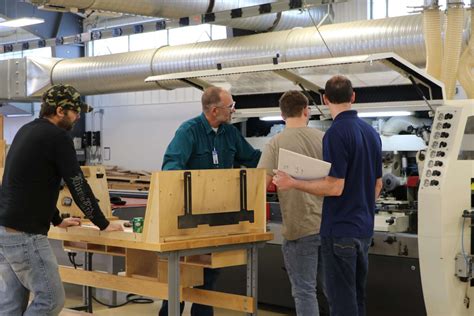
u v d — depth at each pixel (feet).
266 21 21.49
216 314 18.11
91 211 11.49
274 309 18.26
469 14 16.15
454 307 12.89
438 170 12.64
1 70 29.27
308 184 10.52
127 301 19.39
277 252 17.21
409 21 17.90
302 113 12.44
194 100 29.53
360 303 10.94
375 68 13.15
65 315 14.17
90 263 15.38
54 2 17.49
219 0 19.90
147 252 13.44
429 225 12.57
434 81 13.17
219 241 11.93
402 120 16.56
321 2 17.93
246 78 14.65
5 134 39.42
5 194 10.84
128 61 24.58
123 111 32.55
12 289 11.26
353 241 10.44
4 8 29.25
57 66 27.48
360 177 10.60
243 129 19.20
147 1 18.58
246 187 12.59
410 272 14.97
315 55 19.24
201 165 13.10
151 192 11.50
